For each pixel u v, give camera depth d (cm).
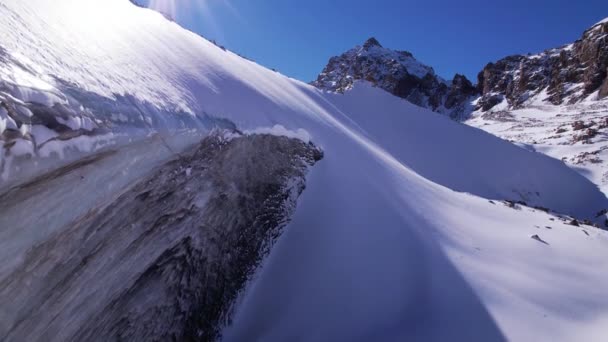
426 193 1020
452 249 666
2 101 209
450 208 961
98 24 448
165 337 369
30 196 225
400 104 2738
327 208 680
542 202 2247
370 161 1041
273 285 536
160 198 362
